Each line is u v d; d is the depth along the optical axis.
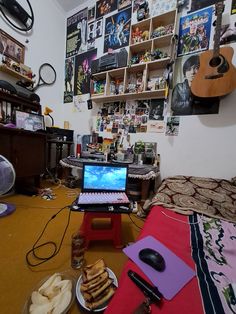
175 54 2.07
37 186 2.35
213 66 1.72
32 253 1.13
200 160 2.02
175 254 0.75
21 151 2.02
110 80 2.57
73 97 3.11
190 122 2.05
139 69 2.36
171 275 0.63
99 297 0.75
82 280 0.84
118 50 2.56
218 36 1.69
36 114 2.49
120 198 1.24
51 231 1.40
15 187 2.17
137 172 1.98
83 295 0.76
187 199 1.40
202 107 1.97
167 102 2.20
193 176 2.00
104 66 2.48
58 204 1.91
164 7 2.15
